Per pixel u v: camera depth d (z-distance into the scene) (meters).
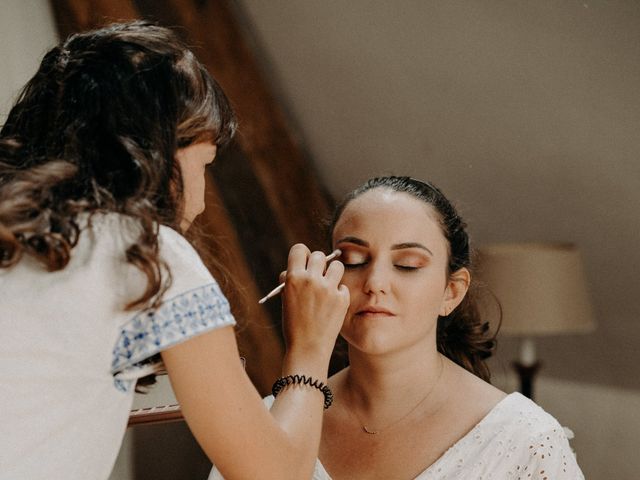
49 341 0.83
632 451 3.00
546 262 2.82
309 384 1.03
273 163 3.34
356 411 1.31
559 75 2.66
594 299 3.03
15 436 0.82
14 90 2.41
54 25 2.63
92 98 0.92
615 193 2.79
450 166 3.15
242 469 0.90
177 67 0.96
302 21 3.03
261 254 3.35
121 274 0.86
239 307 1.90
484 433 1.23
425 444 1.25
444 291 1.31
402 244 1.23
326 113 3.29
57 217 0.84
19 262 0.87
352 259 1.24
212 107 0.99
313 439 0.99
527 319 2.81
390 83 3.04
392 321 1.23
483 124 2.95
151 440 2.63
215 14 3.10
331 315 1.05
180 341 0.86
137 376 0.88
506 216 3.15
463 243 1.35
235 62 3.18
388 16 2.84
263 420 0.91
